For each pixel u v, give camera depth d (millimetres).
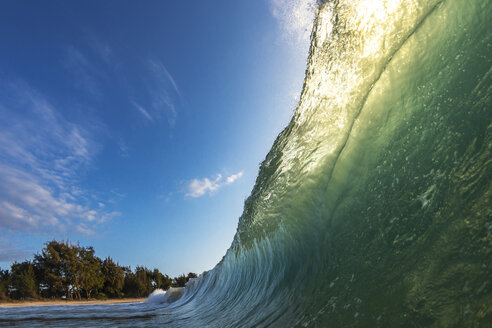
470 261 1365
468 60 1998
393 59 2807
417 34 2578
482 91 1796
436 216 1735
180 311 8477
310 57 5078
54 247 38250
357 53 3527
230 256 8344
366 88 3152
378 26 3229
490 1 1958
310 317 2398
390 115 2646
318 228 3340
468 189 1589
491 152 1579
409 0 2785
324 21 4637
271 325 2990
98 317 7402
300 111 5172
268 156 6277
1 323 6426
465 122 1817
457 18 2199
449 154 1843
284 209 4617
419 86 2391
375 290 1856
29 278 33656
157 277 49562
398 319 1519
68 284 37312
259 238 5801
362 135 2988
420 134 2195
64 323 6238
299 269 3574
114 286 42531
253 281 5645
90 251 41344
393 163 2385
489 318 1127
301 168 4316
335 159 3393
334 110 3805
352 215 2725
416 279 1584
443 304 1350
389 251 2000
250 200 6969
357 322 1801
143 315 7832
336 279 2488
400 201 2127
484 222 1404
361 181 2762
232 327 3795
